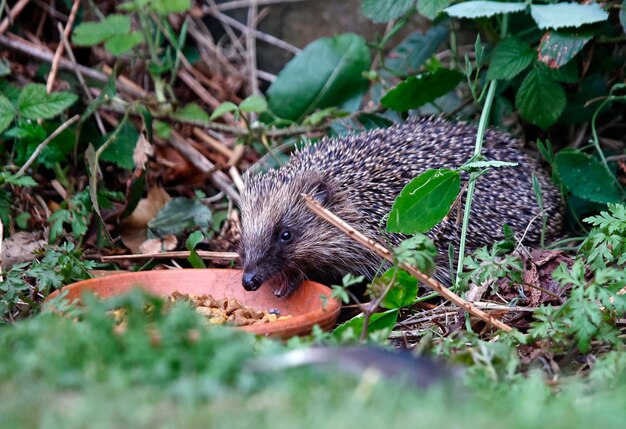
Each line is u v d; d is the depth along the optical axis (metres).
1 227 6.60
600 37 7.96
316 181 6.84
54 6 9.15
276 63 9.68
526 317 5.62
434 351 4.49
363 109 8.75
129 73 9.02
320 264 6.89
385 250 5.10
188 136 8.65
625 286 5.14
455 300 5.14
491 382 3.91
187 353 3.58
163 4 7.99
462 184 7.02
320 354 3.54
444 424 2.90
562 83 8.33
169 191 8.38
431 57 7.95
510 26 8.12
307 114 8.66
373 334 4.26
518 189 7.25
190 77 9.41
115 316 5.26
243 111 8.09
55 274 5.88
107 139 8.05
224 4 9.69
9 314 5.82
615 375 4.02
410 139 7.29
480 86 8.26
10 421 3.03
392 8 7.54
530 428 2.97
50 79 8.23
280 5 9.60
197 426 2.96
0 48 8.59
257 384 3.40
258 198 6.89
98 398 3.16
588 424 3.09
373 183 6.99
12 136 7.84
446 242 6.85
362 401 3.13
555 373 4.51
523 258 6.30
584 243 5.87
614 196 7.39
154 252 7.32
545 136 8.52
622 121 8.56
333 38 8.74
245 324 5.42
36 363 3.48
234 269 6.66
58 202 7.92
